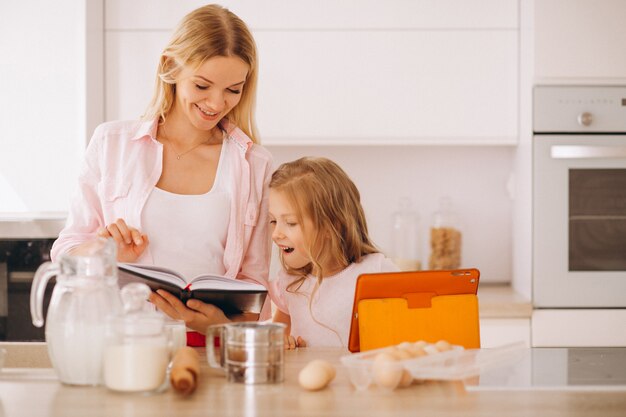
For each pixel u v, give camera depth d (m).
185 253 1.87
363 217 2.04
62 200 2.85
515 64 2.99
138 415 1.06
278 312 2.10
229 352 1.26
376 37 2.98
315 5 2.97
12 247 2.84
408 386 1.24
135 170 1.88
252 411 1.08
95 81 2.90
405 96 2.99
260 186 1.98
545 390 1.22
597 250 2.84
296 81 2.98
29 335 2.83
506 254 3.34
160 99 1.90
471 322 1.59
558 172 2.84
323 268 1.97
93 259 1.25
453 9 2.98
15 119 2.85
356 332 1.56
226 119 1.98
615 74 2.82
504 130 3.00
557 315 2.81
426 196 3.35
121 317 1.19
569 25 2.82
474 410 1.10
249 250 1.98
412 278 1.56
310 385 1.20
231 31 1.78
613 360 1.47
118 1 2.96
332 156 3.35
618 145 2.84
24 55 2.84
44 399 1.15
